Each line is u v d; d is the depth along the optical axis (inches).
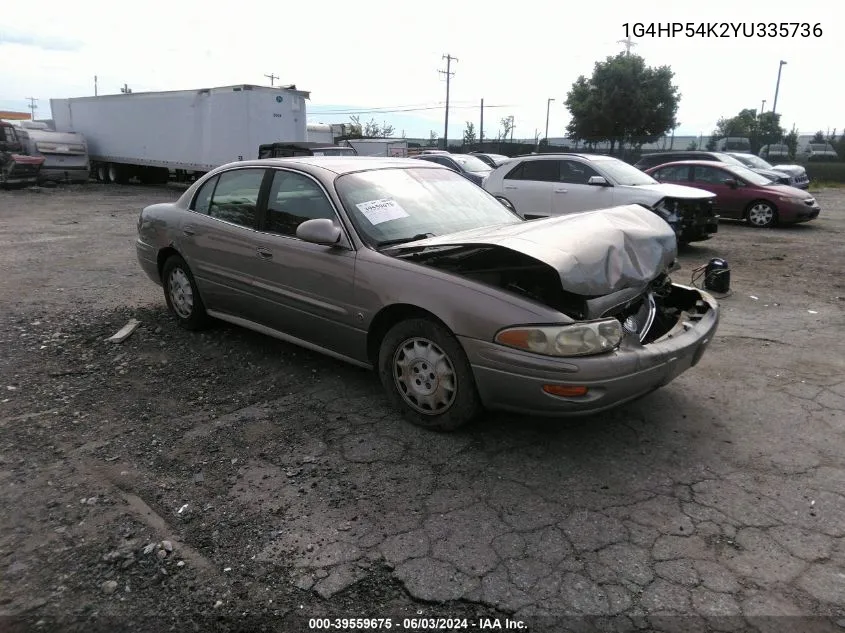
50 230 478.6
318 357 194.9
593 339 123.3
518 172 443.8
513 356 125.8
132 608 94.2
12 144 868.6
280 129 776.9
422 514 115.6
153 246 221.5
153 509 118.0
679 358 138.3
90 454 137.8
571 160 421.4
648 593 96.0
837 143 1950.1
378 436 144.8
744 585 97.5
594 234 135.3
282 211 175.5
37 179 857.5
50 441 143.1
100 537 109.8
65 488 124.5
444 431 145.1
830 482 125.5
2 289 282.8
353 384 174.2
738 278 322.3
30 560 104.0
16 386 173.2
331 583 98.7
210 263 196.4
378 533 110.3
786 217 514.9
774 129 2073.1
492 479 127.0
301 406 161.0
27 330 221.1
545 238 130.0
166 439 144.6
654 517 114.4
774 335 221.3
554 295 143.9
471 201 185.5
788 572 100.3
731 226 542.9
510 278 150.8
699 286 302.4
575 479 126.9
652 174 577.9
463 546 106.7
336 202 161.0
